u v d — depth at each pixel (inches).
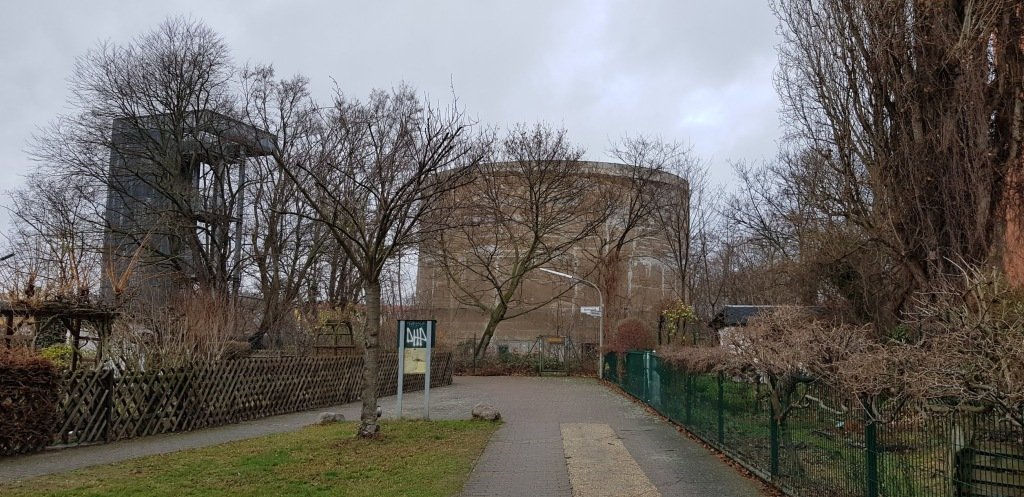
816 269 817.5
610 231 1883.6
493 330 1806.1
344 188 997.2
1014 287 394.0
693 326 1772.9
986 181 567.5
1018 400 205.6
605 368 1550.2
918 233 620.7
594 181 1777.8
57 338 731.4
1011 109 572.7
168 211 1316.4
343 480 370.3
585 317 2062.0
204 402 642.2
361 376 993.5
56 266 844.6
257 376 737.6
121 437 541.0
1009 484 210.5
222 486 351.6
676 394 663.1
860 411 276.5
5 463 427.2
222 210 1389.0
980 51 584.4
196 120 1342.3
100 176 1277.1
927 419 234.7
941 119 605.3
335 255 1435.8
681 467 435.8
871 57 670.5
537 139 1705.2
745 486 378.6
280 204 1323.8
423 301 2021.4
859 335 451.8
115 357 594.9
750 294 1807.3
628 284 1971.0
